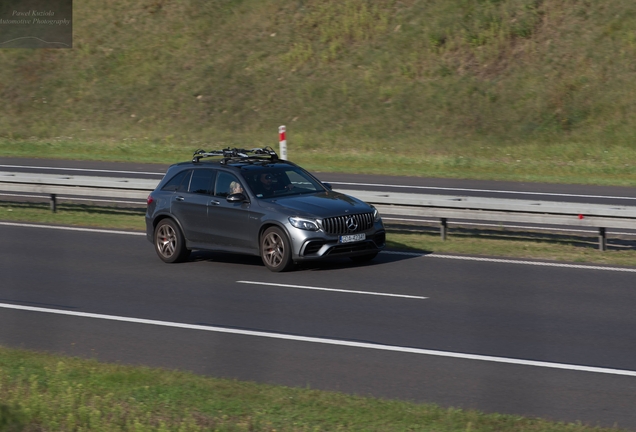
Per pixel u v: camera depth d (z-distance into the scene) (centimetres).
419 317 1839
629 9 6128
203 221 2512
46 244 2859
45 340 1683
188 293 2108
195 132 6209
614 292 2072
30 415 1180
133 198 3497
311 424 1139
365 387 1363
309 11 7069
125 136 6303
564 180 4559
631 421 1198
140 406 1218
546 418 1211
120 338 1692
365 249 2395
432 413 1188
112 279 2294
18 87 7119
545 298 2014
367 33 6662
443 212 2869
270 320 1822
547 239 2892
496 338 1664
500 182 4500
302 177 2594
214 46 7038
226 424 1133
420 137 5675
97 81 7019
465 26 6384
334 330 1733
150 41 7281
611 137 5359
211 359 1536
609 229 2989
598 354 1547
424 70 6197
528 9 6359
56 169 5009
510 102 5778
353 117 5994
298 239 2312
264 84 6519
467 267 2406
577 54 5947
